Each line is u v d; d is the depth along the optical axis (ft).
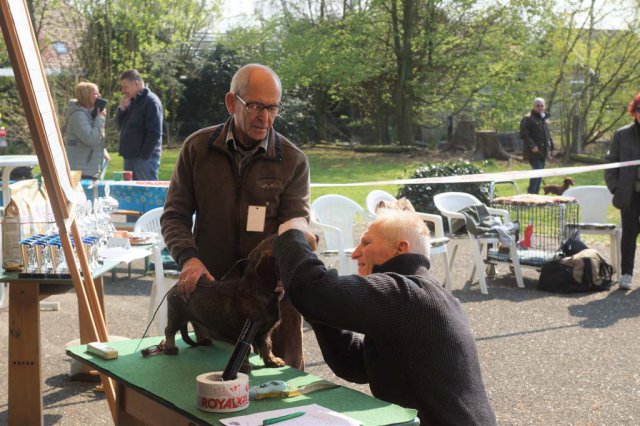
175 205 10.55
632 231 25.41
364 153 85.97
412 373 7.61
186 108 93.35
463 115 92.38
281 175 10.59
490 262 27.43
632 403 15.38
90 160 27.89
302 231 7.73
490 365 17.84
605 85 74.54
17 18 9.45
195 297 8.55
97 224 15.14
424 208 37.70
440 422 7.61
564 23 76.33
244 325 8.09
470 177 26.14
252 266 8.29
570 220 31.50
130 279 26.68
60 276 12.04
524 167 69.36
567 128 74.90
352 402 7.38
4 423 13.84
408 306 7.45
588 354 18.67
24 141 64.39
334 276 7.38
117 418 8.81
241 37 93.30
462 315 7.99
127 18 74.33
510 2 83.15
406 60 87.71
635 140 24.88
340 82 88.38
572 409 15.07
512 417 14.65
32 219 13.01
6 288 22.17
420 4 87.10
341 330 8.96
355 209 26.32
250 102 9.89
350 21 87.30
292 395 7.56
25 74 9.48
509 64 86.07
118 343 9.48
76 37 70.79
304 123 94.48
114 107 71.26
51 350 18.38
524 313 22.71
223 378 7.20
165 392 7.61
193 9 93.15
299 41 88.38
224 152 10.38
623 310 22.99
